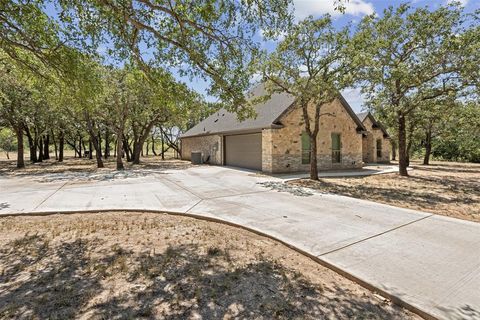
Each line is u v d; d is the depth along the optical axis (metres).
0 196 8.25
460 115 15.00
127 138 26.84
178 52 5.57
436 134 21.38
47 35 5.03
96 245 4.30
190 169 16.92
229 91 6.05
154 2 4.46
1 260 3.73
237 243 4.50
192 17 4.75
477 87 9.83
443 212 6.40
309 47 9.96
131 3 4.47
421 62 10.59
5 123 18.31
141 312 2.59
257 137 15.75
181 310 2.63
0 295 2.87
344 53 9.46
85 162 25.08
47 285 3.07
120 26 4.94
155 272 3.41
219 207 6.86
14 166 20.47
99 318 2.49
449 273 3.36
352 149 17.16
